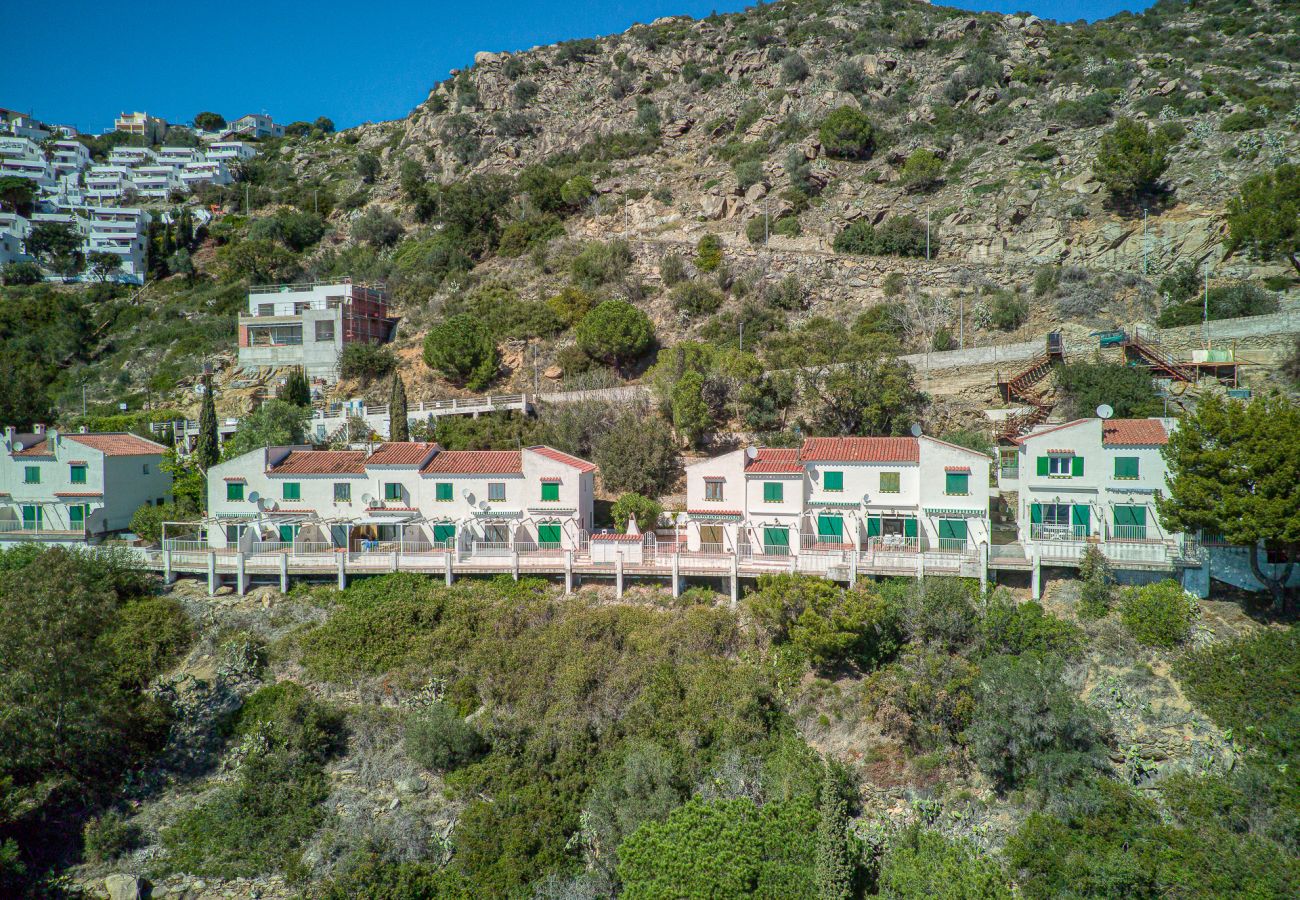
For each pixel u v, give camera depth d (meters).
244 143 191.00
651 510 50.66
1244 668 33.22
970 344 70.62
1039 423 53.97
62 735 34.25
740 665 37.91
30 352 96.44
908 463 44.38
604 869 30.69
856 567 40.16
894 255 88.81
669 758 33.66
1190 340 58.94
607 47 161.00
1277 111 93.12
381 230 121.00
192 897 30.78
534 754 35.06
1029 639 36.16
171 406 81.00
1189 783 30.31
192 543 47.78
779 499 45.34
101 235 133.25
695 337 79.50
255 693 38.91
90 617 35.78
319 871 31.33
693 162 120.88
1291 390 52.72
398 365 83.25
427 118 156.88
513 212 114.56
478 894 30.23
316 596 43.84
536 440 63.72
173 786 35.25
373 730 36.84
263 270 115.38
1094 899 27.25
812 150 108.56
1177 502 36.94
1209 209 79.88
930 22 139.38
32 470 53.53
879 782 32.88
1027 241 84.50
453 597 42.56
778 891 27.56
